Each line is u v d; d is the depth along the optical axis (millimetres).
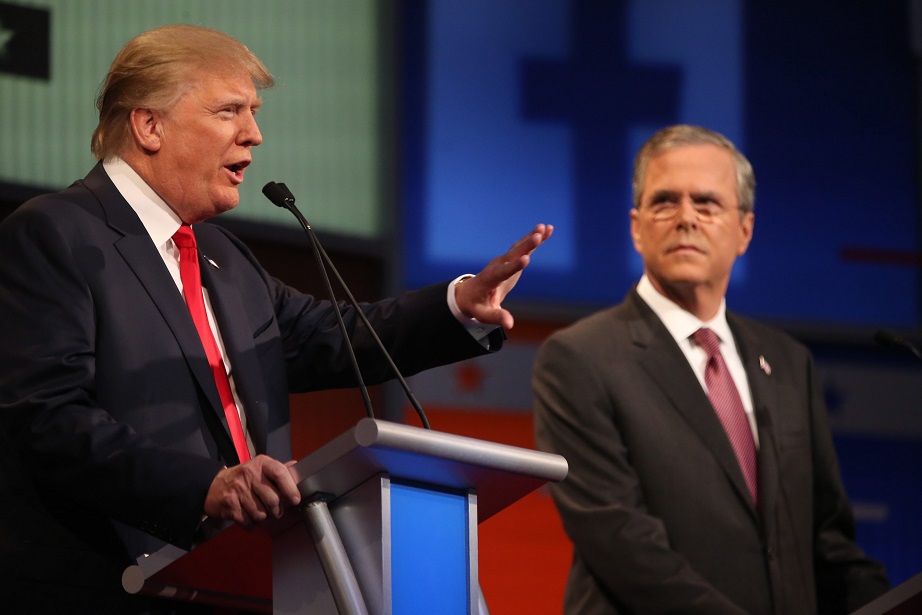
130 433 6703
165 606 7113
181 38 8109
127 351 7348
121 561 7156
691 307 11836
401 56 18500
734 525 10766
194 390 7469
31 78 14922
